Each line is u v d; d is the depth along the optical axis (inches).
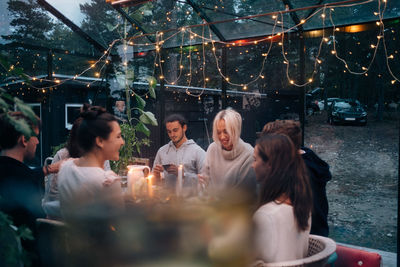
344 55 314.5
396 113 479.5
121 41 236.8
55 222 59.0
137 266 43.9
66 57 264.1
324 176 87.8
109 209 51.1
